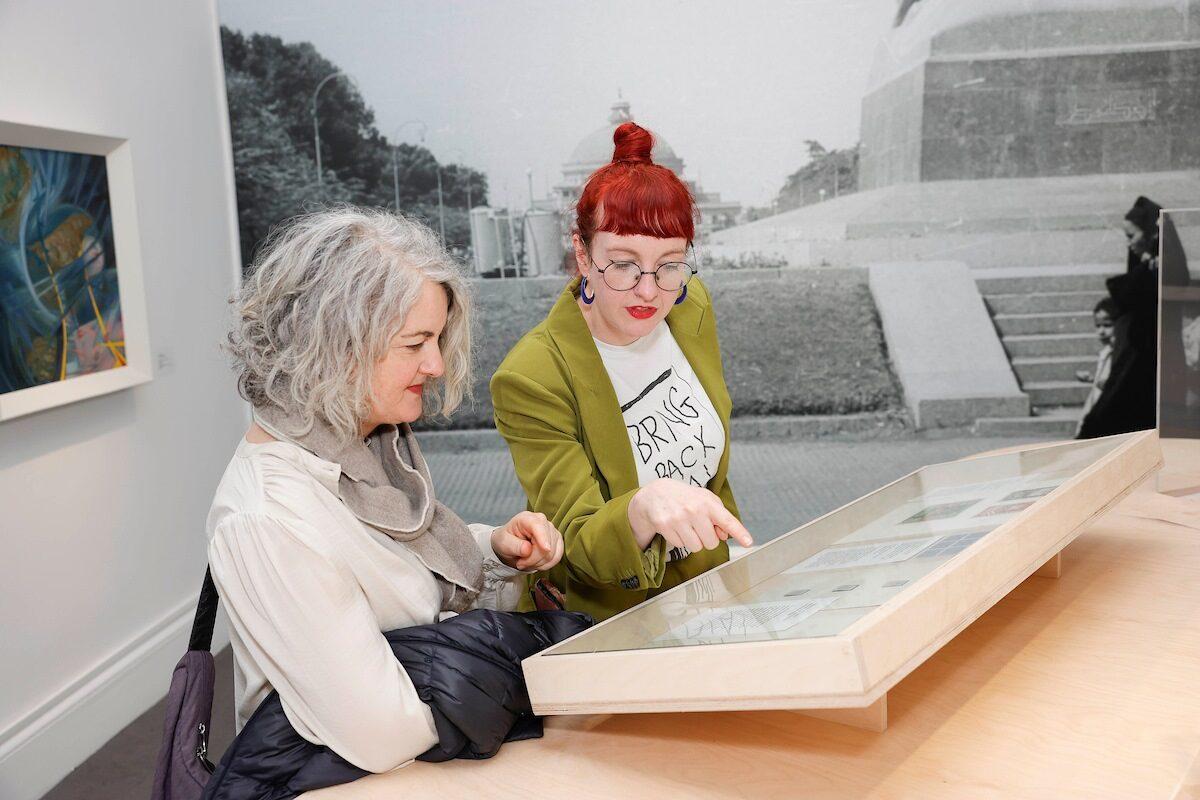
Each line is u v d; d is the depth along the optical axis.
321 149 4.46
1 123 2.47
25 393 2.58
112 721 2.97
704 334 1.65
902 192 4.35
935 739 0.96
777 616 0.87
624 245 1.33
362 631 0.97
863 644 0.75
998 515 1.10
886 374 4.46
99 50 3.08
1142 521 1.66
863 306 4.44
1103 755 0.91
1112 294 4.29
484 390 4.61
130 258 3.08
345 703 0.94
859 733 0.98
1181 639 1.17
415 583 1.09
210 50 4.20
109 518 3.04
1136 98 4.17
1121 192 4.24
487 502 4.64
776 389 4.52
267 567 0.94
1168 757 0.90
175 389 3.50
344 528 1.02
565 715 1.09
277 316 1.03
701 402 1.60
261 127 4.43
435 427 4.63
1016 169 4.28
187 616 3.48
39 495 2.71
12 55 2.62
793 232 4.43
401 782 0.97
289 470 1.01
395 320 1.00
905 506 1.30
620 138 1.38
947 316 4.40
